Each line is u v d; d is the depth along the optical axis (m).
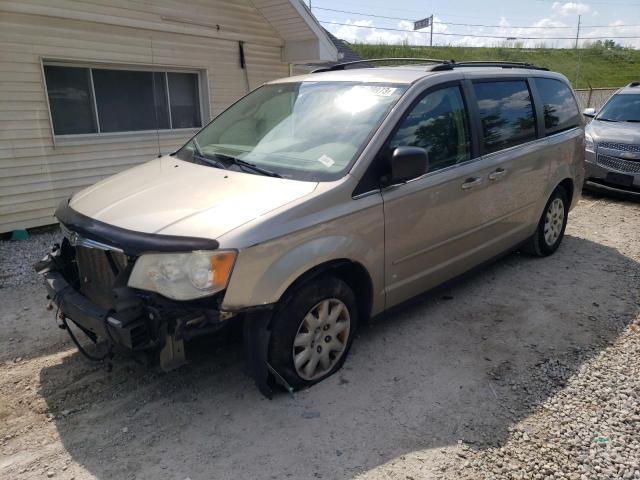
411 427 2.91
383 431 2.87
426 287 3.96
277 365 3.02
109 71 7.80
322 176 3.23
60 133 7.40
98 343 3.51
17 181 6.94
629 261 5.61
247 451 2.72
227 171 3.46
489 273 5.22
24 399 3.17
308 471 2.58
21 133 6.86
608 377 3.41
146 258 2.69
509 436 2.85
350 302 3.33
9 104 6.68
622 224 7.09
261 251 2.74
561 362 3.59
